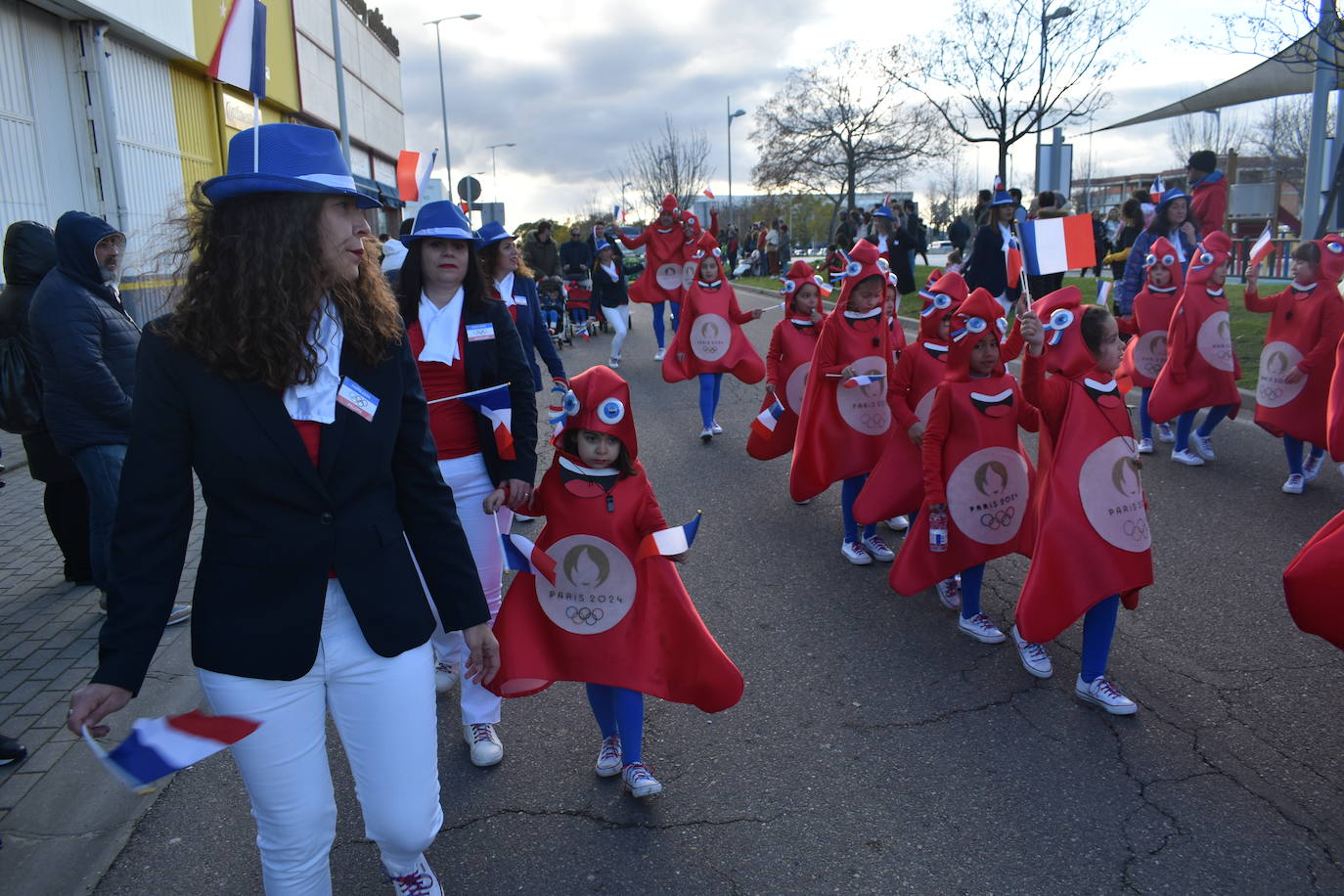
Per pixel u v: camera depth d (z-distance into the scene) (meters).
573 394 3.59
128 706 4.54
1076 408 4.19
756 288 27.77
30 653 5.02
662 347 14.84
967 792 3.59
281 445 2.19
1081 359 4.19
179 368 2.19
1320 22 10.21
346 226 2.27
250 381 2.20
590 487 3.62
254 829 3.57
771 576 5.86
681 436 9.71
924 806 3.52
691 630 3.62
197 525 7.20
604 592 3.61
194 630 2.25
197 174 16.72
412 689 2.38
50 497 5.84
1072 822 3.39
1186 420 7.67
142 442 2.18
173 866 3.37
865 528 6.19
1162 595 5.27
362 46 31.53
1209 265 7.34
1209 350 7.40
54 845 3.50
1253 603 5.12
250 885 3.25
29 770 3.96
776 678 4.57
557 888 3.15
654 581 3.63
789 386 7.31
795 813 3.51
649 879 3.18
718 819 3.50
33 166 12.27
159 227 2.35
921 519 4.91
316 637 2.24
